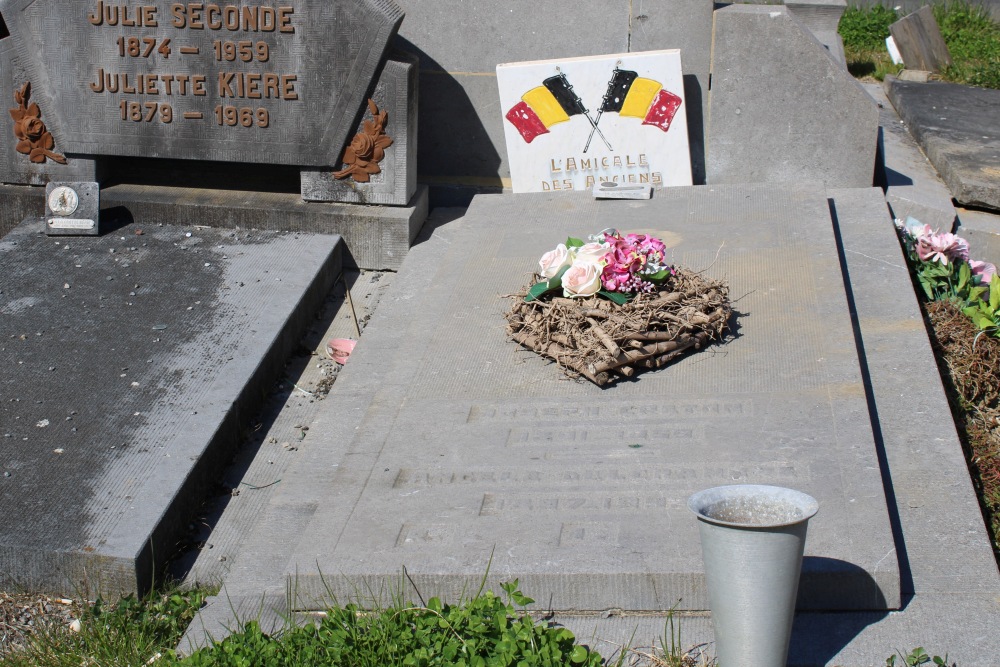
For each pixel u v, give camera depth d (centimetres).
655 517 415
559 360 530
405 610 378
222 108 728
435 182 802
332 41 701
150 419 538
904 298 600
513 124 768
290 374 622
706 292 558
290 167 777
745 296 588
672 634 363
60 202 723
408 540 418
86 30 726
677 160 763
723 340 548
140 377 572
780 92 750
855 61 1170
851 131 750
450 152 798
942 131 882
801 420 473
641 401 502
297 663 356
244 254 704
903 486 447
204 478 516
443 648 354
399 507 439
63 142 755
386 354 608
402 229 723
